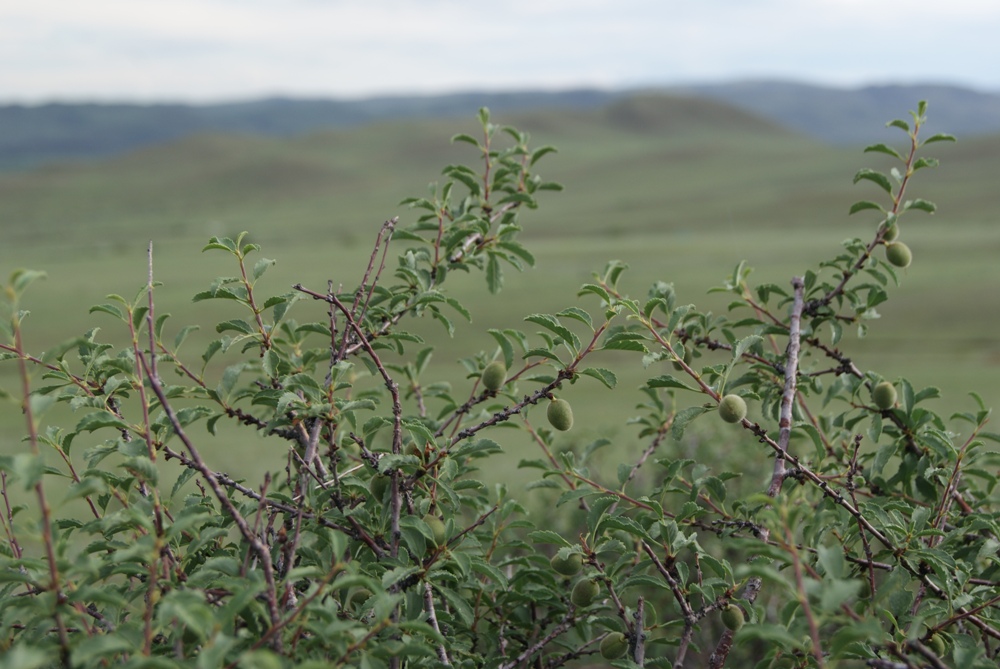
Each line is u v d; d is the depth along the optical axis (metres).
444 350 33.28
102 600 2.06
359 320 3.09
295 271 77.12
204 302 48.62
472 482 3.37
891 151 3.87
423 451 2.87
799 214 133.00
